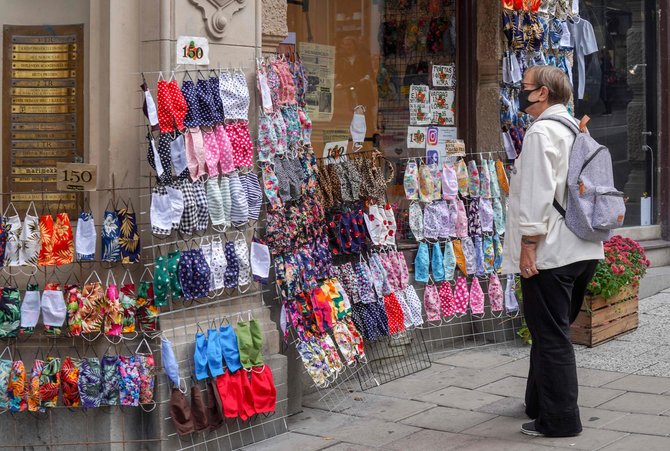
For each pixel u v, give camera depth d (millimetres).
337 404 6562
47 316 5480
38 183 5734
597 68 9961
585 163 5492
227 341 5723
